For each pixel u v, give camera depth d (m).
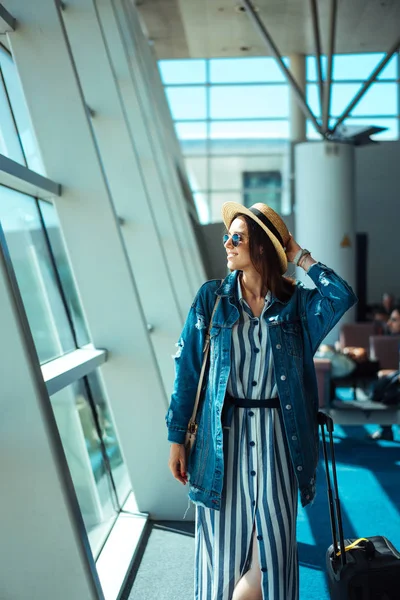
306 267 2.77
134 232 7.03
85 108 4.85
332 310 2.67
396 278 21.38
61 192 4.96
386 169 21.17
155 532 5.18
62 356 4.89
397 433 8.89
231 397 2.68
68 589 2.90
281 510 2.62
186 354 2.79
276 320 2.67
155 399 5.34
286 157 24.30
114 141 6.64
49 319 4.91
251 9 12.77
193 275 12.35
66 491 2.85
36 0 4.68
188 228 12.42
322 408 8.41
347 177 13.99
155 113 11.78
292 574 2.69
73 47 6.34
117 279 5.13
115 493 5.48
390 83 23.42
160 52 20.44
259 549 2.60
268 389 2.67
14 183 4.37
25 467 2.83
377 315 14.88
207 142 24.38
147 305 7.24
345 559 3.07
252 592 2.61
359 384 11.48
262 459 2.64
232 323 2.68
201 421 2.74
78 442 4.84
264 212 2.74
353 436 8.63
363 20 16.97
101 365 5.29
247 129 24.34
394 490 6.30
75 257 5.08
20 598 2.90
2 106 4.93
